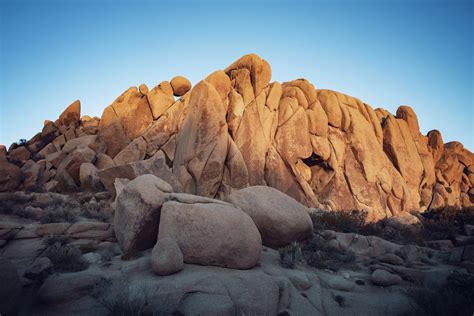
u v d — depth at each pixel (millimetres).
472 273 10172
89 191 19172
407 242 14953
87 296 7336
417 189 29719
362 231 15453
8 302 6367
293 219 11805
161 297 7125
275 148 24359
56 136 27109
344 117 28656
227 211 9797
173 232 9477
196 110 22188
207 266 9039
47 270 8438
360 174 26516
